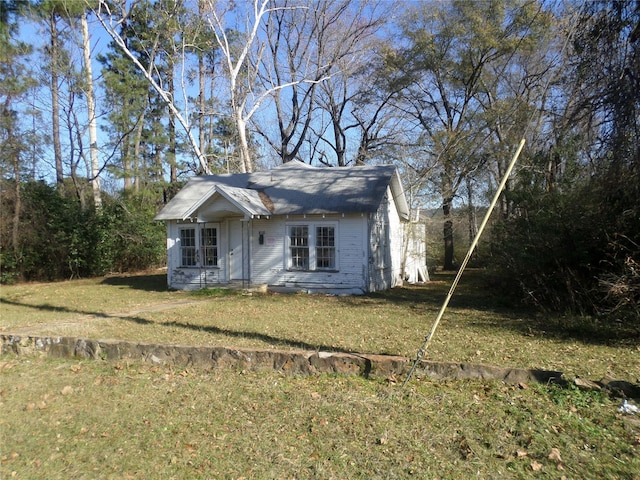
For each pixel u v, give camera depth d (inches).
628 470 142.3
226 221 661.9
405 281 825.5
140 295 602.5
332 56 1156.5
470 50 1026.7
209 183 750.5
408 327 356.5
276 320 390.0
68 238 845.2
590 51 361.4
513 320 385.7
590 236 374.9
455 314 422.6
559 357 263.0
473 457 152.9
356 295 588.1
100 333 336.8
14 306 503.8
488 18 989.2
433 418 180.5
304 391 213.3
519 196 474.3
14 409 204.7
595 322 338.6
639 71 329.4
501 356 264.7
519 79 941.8
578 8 381.4
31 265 815.7
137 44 1032.2
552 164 470.9
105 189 1157.7
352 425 177.9
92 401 211.6
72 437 177.0
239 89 982.4
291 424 181.0
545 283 423.5
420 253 878.4
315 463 152.5
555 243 397.1
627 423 170.9
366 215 598.9
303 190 663.8
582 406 186.1
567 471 143.3
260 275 644.7
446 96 1126.4
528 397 195.9
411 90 1162.6
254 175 760.3
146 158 1180.5
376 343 297.6
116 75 951.0
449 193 996.6
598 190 363.9
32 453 165.2
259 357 245.0
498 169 1013.2
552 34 653.3
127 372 250.5
